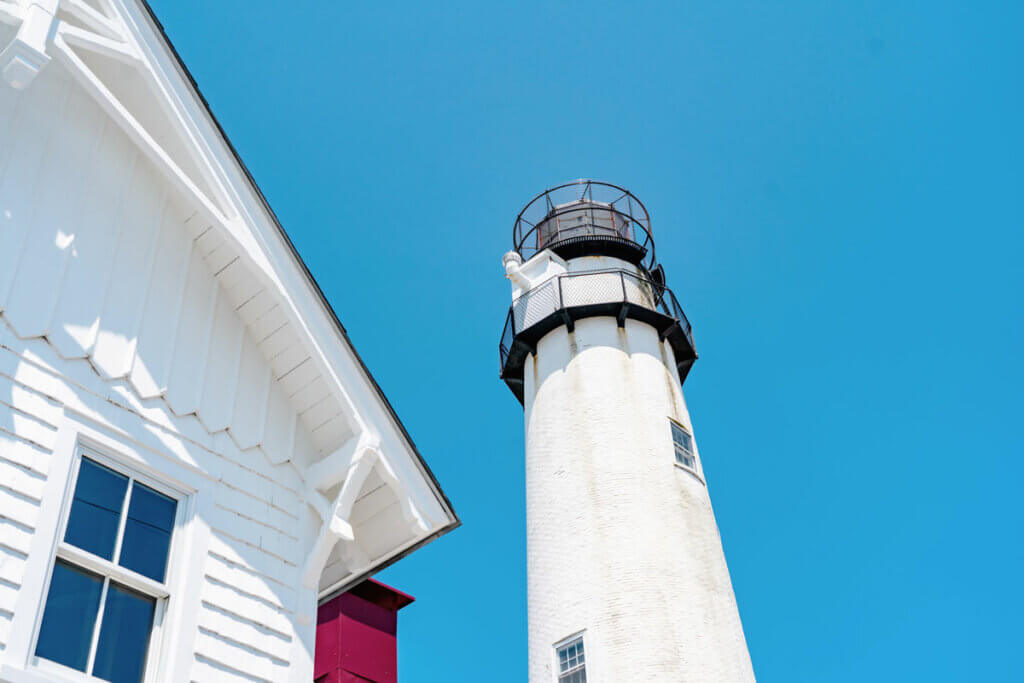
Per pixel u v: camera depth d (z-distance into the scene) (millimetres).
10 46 7371
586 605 20750
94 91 7934
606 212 30125
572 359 25703
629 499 22109
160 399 8320
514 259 28781
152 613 7512
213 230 9312
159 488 8023
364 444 9109
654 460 23000
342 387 9156
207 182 8766
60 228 8047
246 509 8641
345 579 9984
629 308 26406
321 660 14258
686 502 22453
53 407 7395
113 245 8477
